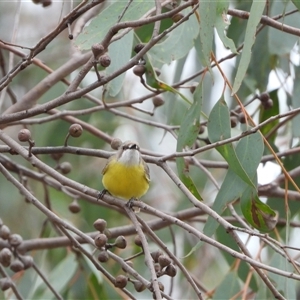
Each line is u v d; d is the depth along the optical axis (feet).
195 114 26.96
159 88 29.94
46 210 24.49
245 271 35.68
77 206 35.45
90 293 37.27
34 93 34.53
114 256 23.48
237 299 33.40
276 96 37.63
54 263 43.86
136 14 31.04
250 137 27.02
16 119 26.23
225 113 26.45
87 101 45.16
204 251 50.42
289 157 36.91
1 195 48.52
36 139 44.34
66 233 26.48
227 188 27.17
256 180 27.04
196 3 25.07
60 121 44.52
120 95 47.88
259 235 21.09
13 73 25.02
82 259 37.11
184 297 47.37
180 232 48.32
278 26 27.20
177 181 23.24
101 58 24.21
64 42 50.47
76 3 47.21
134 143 30.50
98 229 24.32
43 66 35.60
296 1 26.61
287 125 45.55
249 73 37.73
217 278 50.16
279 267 30.76
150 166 53.16
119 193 30.30
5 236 31.09
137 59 24.34
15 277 36.45
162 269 22.47
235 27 38.34
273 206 36.99
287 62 37.68
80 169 47.98
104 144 46.24
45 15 53.26
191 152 23.98
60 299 31.37
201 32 24.16
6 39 51.42
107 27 30.68
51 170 24.72
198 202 22.24
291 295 30.35
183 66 39.37
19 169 35.53
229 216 40.19
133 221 23.66
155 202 52.26
